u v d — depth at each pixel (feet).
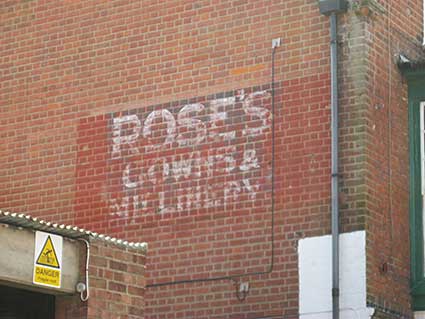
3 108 91.86
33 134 90.02
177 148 83.61
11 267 59.77
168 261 82.12
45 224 61.67
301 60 80.07
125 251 65.51
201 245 81.20
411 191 79.92
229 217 80.53
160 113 84.94
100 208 85.56
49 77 90.43
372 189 76.33
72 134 88.22
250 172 80.43
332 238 75.66
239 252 79.66
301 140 78.89
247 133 81.20
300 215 77.82
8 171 90.43
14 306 62.90
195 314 80.28
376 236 75.92
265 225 79.10
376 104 78.07
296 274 77.10
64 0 91.25
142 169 84.69
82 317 62.64
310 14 80.38
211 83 83.35
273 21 81.76
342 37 78.74
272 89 80.79
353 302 74.38
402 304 77.30
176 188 83.05
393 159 78.89
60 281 62.18
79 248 63.52
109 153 86.22
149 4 87.20
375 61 78.79
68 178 87.51
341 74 78.18
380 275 75.61
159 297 81.87
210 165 82.12
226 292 79.56
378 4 79.61
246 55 82.33
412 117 81.25
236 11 83.41
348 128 77.15
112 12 88.74
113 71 87.66
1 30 93.50
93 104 87.81
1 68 92.84
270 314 77.46
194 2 85.30
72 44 90.02
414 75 81.20
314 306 75.87
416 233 79.25
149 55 86.33
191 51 84.58
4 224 59.93
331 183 76.84
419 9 84.94
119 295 64.54
